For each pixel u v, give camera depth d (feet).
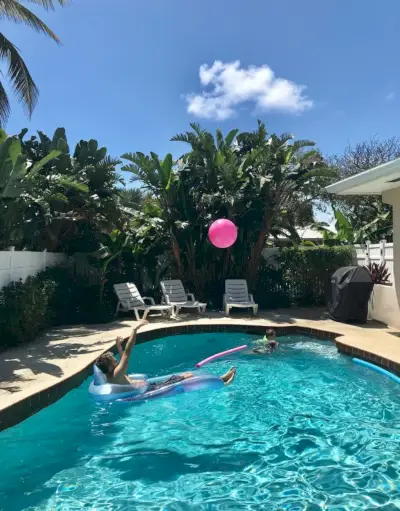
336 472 14.46
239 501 12.75
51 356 25.16
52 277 36.40
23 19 40.65
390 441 16.78
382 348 27.61
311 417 19.24
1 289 28.68
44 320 32.17
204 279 48.93
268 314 43.42
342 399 21.48
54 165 44.65
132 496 13.01
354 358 28.25
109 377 20.51
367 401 21.18
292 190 47.32
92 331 33.50
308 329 35.76
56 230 41.57
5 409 16.35
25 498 12.89
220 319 40.09
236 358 29.17
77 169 44.91
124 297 42.04
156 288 49.21
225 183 45.68
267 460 15.29
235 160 47.75
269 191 46.85
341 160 82.23
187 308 46.75
